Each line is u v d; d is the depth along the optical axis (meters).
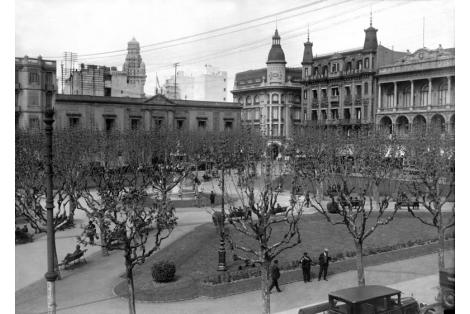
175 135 68.50
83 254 35.25
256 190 48.00
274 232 41.00
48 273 20.09
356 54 98.62
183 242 37.94
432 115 78.75
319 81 106.56
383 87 91.12
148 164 50.19
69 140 45.81
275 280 28.22
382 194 50.78
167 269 29.38
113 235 24.09
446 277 20.80
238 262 33.44
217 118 107.19
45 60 68.62
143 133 60.31
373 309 19.31
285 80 120.56
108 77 99.88
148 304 26.61
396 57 91.94
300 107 122.31
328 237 39.75
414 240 38.94
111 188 29.55
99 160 48.03
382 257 34.84
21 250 38.41
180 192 61.38
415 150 42.56
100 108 90.75
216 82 128.00
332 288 28.95
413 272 31.47
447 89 78.38
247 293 28.28
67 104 87.25
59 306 26.47
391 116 86.25
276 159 59.84
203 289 27.91
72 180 38.50
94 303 26.78
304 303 26.36
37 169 38.09
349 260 34.16
